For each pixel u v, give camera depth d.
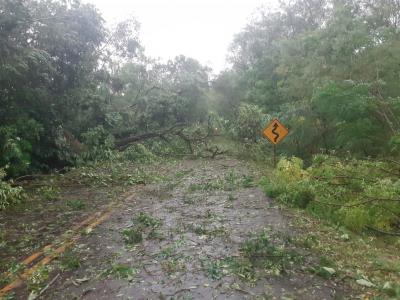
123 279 4.42
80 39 14.38
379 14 16.89
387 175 9.02
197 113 27.42
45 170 13.40
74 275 4.60
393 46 13.79
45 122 13.05
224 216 7.20
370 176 8.83
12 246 5.79
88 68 15.04
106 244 5.74
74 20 14.28
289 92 18.59
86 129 15.68
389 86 13.30
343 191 7.95
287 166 9.66
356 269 4.65
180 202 8.67
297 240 5.58
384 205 7.07
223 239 5.79
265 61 27.27
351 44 14.23
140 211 7.89
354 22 14.96
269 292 4.00
